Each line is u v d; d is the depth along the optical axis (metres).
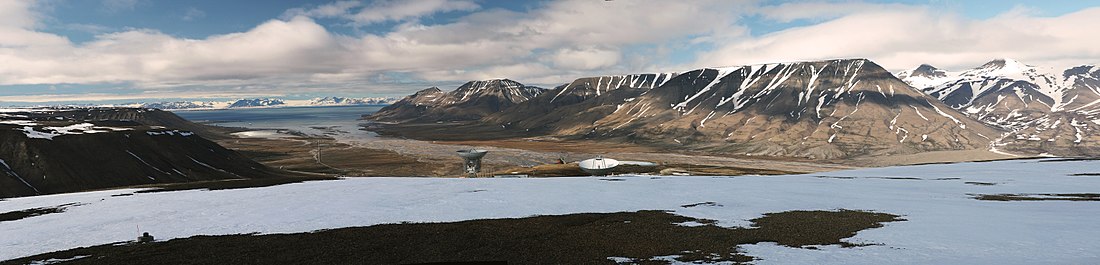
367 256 37.06
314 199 71.56
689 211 55.38
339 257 36.97
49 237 48.12
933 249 33.50
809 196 68.19
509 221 50.91
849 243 36.53
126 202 72.94
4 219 61.31
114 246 42.84
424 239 42.56
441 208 61.16
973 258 30.70
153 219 56.94
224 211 61.72
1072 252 31.31
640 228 45.53
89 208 67.94
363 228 48.22
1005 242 34.62
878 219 46.88
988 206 54.72
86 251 41.09
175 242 43.72
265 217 56.34
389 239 42.78
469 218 53.62
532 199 68.50
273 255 38.00
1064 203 55.56
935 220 45.03
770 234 40.94
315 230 47.94
